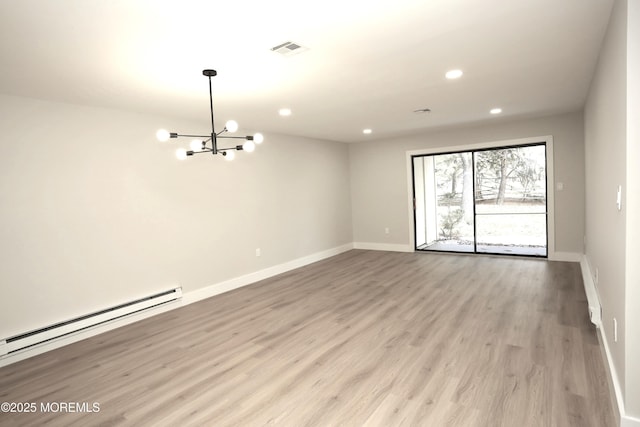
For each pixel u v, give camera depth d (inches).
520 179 253.3
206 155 197.2
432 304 163.3
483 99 172.2
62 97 136.4
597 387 93.1
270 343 131.6
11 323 128.9
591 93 149.3
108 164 156.6
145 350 131.6
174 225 181.3
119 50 96.3
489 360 110.0
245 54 103.1
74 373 116.7
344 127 232.2
